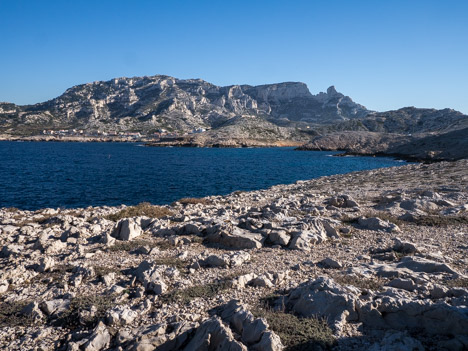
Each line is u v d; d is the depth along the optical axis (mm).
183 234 19656
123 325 9422
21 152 135125
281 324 8680
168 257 15508
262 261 14742
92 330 9172
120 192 47875
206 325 8305
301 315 9461
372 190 35625
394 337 7598
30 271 13859
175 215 25016
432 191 29078
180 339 8320
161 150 169125
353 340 8039
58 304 10836
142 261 14539
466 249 15023
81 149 166750
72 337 9070
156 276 12656
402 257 13867
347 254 15305
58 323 9938
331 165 94688
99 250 16844
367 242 17094
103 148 180000
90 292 11938
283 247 16812
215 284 11938
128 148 183375
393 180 43031
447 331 7965
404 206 24516
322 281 10359
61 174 67812
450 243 16125
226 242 17641
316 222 19219
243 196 36781
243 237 17188
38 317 10211
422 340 7820
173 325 8961
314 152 161000
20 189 48906
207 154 143375
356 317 8891
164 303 10656
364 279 11711
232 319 8969
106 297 11234
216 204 31406
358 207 25266
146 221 22375
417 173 48281
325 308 9211
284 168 85938
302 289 10391
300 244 16562
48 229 20422
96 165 88625
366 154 134125
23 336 9320
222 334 7844
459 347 7273
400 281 10914
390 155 127688
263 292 11320
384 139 158875
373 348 7453
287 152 161500
